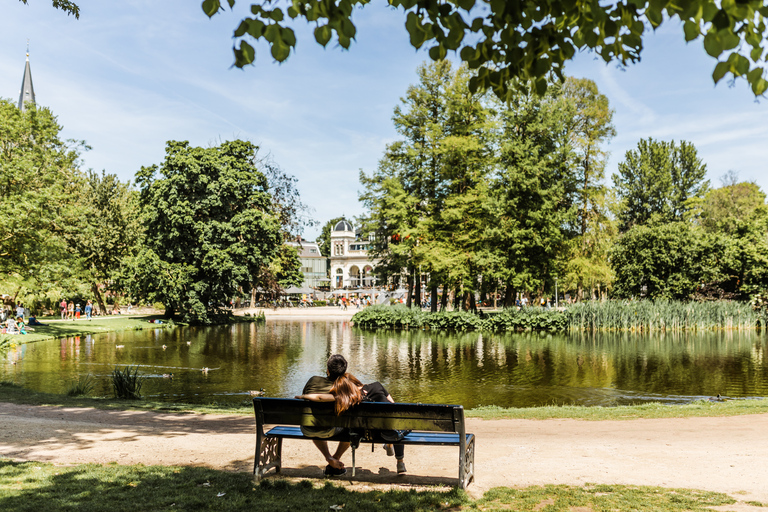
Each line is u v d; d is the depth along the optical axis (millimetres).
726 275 43844
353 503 4809
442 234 40062
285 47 3328
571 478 5824
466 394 15484
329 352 25438
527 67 3781
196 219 43844
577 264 42250
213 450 7180
